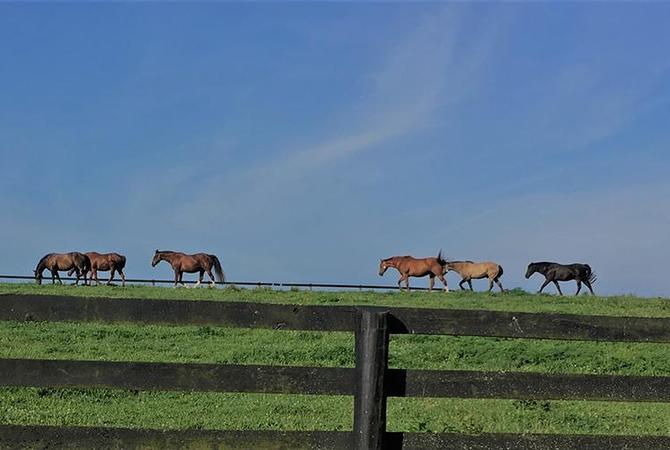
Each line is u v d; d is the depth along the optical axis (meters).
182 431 5.64
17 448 5.55
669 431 10.18
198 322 5.71
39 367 5.62
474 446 5.81
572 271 37.97
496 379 5.88
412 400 12.09
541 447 5.86
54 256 37.38
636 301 25.69
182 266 39.53
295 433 5.69
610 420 11.01
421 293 28.36
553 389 5.92
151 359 14.96
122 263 39.44
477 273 36.78
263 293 26.86
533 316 5.94
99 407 11.13
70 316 5.65
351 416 10.80
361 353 5.65
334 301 24.83
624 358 16.05
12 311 5.61
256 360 15.25
